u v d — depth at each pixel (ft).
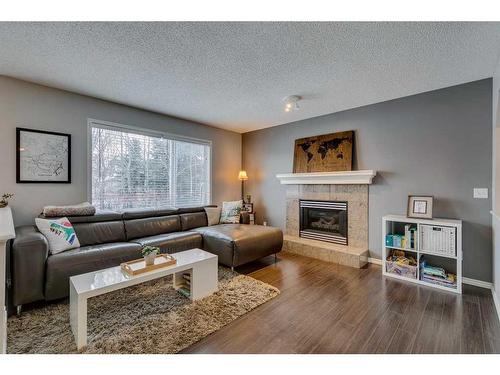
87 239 9.35
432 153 9.87
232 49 6.97
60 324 6.25
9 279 6.70
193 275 7.50
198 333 5.93
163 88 9.80
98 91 10.12
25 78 8.91
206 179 15.92
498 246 7.18
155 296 7.84
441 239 8.72
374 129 11.53
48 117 9.65
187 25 5.93
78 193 10.43
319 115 13.52
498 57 7.23
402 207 10.67
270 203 16.38
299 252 13.04
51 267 7.11
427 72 8.29
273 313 6.93
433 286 8.79
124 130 11.85
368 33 6.18
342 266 11.07
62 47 6.86
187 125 14.61
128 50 7.02
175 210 12.68
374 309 7.17
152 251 6.88
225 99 11.00
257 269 10.64
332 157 12.91
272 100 11.14
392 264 9.78
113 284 5.84
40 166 9.48
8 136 8.82
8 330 5.97
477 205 8.89
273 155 16.15
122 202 11.94
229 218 14.29
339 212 12.91
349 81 9.05
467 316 6.77
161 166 13.51
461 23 5.75
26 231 7.60
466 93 9.12
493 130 8.30
